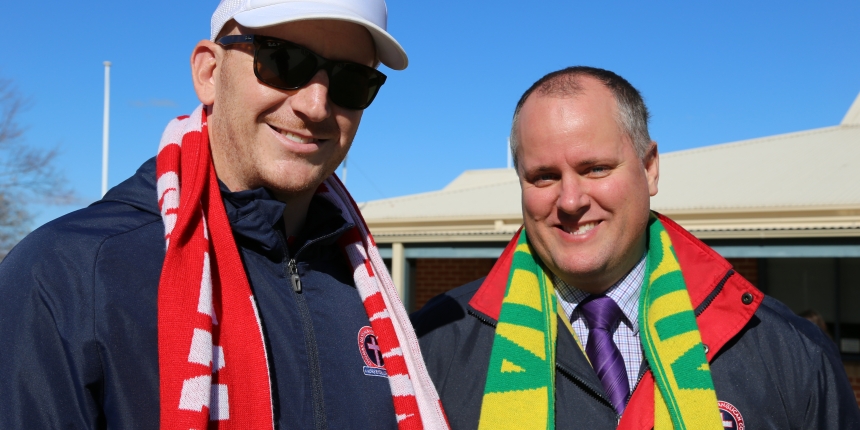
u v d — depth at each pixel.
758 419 2.03
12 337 1.42
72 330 1.45
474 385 2.22
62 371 1.43
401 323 2.08
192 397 1.45
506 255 2.40
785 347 2.10
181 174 1.72
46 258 1.48
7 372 1.41
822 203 6.69
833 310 8.35
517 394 2.08
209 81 1.87
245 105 1.74
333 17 1.73
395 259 8.23
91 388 1.46
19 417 1.39
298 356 1.74
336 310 1.90
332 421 1.74
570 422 2.05
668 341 2.08
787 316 2.22
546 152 2.05
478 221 8.38
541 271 2.28
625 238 2.09
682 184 8.47
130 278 1.53
